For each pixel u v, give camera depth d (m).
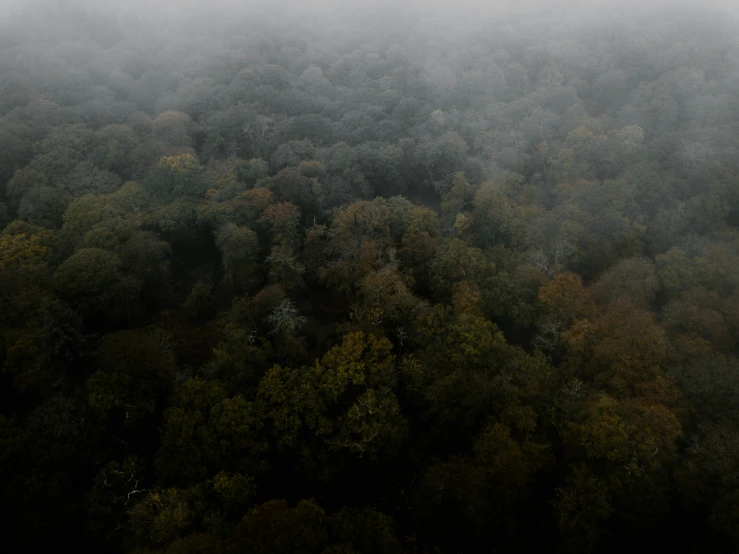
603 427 43.47
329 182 83.31
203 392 47.62
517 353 53.84
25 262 61.44
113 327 63.88
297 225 77.19
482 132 98.00
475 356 52.16
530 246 71.50
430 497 44.00
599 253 69.31
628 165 81.75
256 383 51.25
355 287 67.56
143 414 46.53
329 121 102.06
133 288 61.38
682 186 76.25
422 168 93.38
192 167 81.19
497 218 76.19
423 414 51.16
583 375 54.47
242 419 45.28
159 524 38.72
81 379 51.59
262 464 44.19
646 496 40.00
